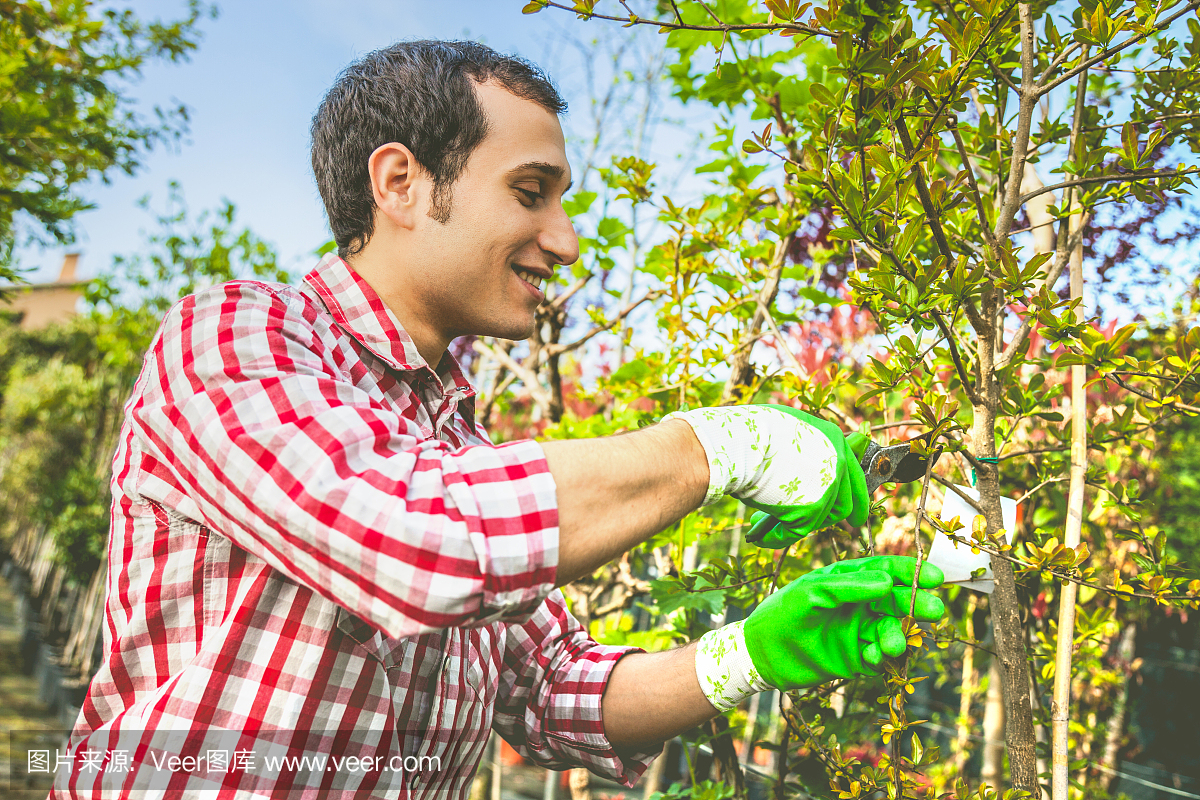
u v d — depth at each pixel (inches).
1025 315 42.7
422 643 31.4
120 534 30.0
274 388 25.0
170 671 28.7
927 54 34.4
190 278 256.5
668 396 74.5
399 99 31.0
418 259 31.9
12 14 128.4
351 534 22.4
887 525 57.7
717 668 37.6
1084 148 40.5
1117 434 44.7
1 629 432.1
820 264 74.0
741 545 74.9
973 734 85.7
